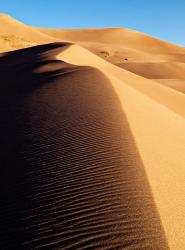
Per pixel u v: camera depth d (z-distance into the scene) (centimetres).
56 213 613
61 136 927
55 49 3350
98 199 627
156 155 824
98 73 1748
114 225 559
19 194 697
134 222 561
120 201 614
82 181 689
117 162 746
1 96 1638
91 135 901
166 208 611
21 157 853
